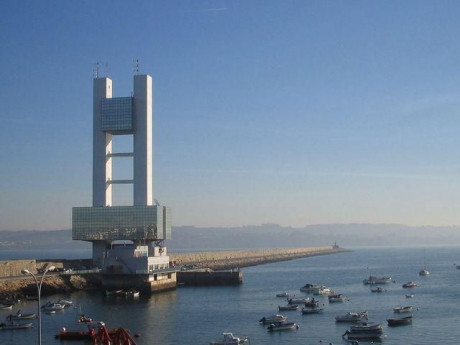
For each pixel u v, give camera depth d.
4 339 127.38
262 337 132.38
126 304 183.25
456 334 135.12
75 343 123.38
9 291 192.50
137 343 123.62
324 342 127.25
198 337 130.25
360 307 184.62
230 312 168.00
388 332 138.25
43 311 163.38
